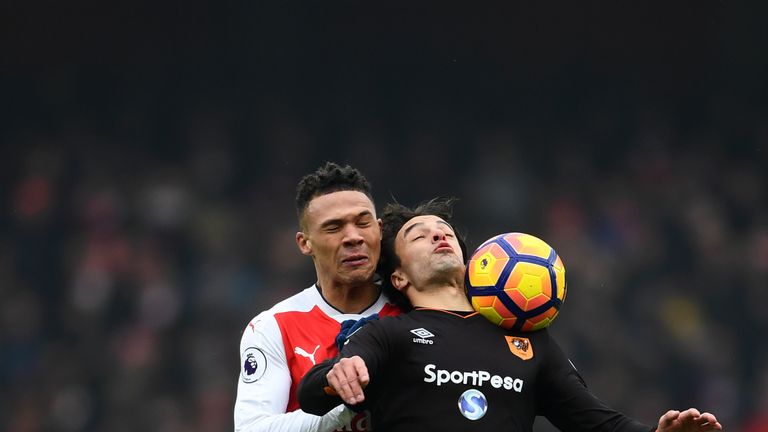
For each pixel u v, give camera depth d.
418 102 78.38
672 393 56.91
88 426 55.00
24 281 62.31
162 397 55.47
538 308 16.62
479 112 78.12
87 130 74.06
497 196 68.81
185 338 57.97
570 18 78.81
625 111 77.88
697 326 60.44
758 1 77.31
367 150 73.25
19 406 56.06
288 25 78.44
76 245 63.56
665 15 78.25
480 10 78.88
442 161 73.31
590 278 60.44
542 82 79.06
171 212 64.81
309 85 78.25
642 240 65.31
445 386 16.11
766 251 64.75
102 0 76.94
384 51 79.19
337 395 15.24
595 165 74.81
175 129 74.62
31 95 75.75
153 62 77.69
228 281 60.19
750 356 59.84
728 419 56.56
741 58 77.94
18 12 76.19
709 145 75.31
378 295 18.12
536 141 76.81
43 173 68.00
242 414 17.08
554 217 67.19
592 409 16.72
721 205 69.81
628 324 59.44
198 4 77.44
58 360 57.69
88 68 76.88
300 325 17.73
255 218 66.19
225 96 77.38
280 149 72.19
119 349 57.88
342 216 17.47
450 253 17.12
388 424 16.19
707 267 63.22
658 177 71.25
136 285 60.44
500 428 16.05
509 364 16.41
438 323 16.61
